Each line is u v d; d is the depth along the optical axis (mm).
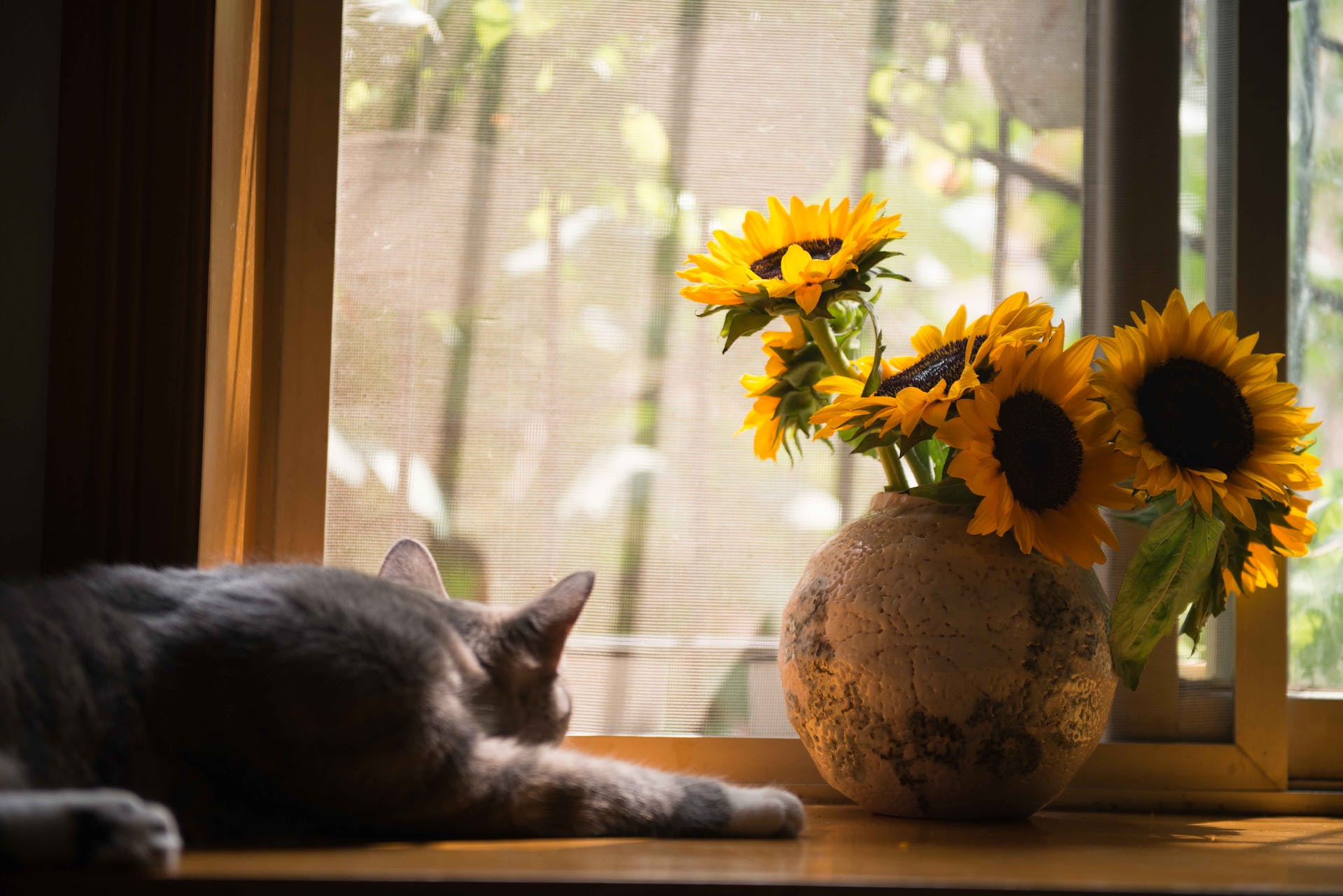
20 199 1083
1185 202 1224
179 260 1059
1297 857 841
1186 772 1169
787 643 1021
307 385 1170
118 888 618
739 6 1227
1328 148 1257
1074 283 1223
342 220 1190
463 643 946
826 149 1224
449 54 1205
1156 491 921
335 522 1183
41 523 1075
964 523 987
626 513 1202
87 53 1066
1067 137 1227
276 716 784
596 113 1215
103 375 1053
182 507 1046
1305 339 1245
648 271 1214
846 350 1104
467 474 1194
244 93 1131
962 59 1232
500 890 647
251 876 632
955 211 1227
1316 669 1227
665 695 1194
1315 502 1239
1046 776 963
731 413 1213
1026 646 932
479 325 1200
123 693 778
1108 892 667
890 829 953
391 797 792
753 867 723
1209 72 1228
